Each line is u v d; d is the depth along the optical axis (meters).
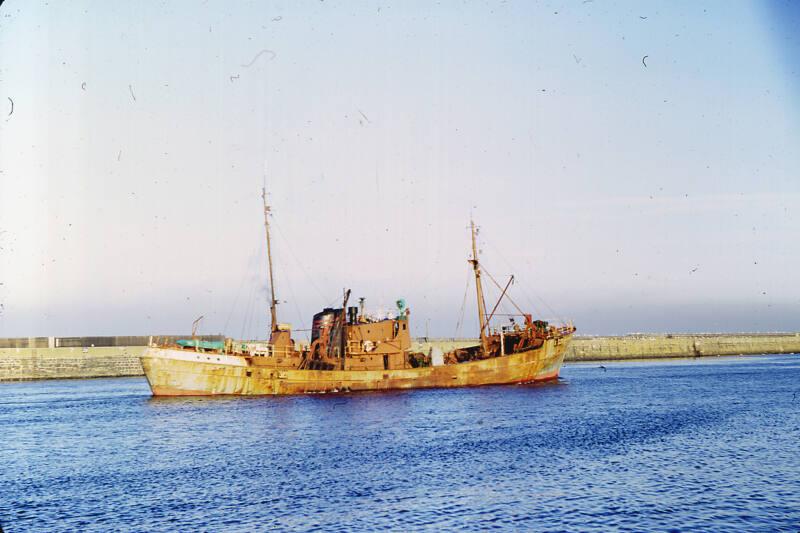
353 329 92.19
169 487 44.09
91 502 41.44
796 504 38.38
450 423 67.12
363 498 40.34
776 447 53.19
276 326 91.19
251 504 39.72
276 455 52.69
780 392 92.06
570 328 105.62
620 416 71.25
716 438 57.25
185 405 80.75
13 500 42.34
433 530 35.00
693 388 99.38
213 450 55.28
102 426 68.38
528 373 100.44
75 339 136.38
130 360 135.12
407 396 88.38
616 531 34.50
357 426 65.69
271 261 91.94
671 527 34.91
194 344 86.31
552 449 53.31
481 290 106.00
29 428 68.44
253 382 85.94
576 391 94.81
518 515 37.00
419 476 45.12
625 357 196.38
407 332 94.88
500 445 55.22
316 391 88.31
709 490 41.25
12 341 132.25
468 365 96.12
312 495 41.16
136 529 36.38
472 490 41.69
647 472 45.53
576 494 40.62
